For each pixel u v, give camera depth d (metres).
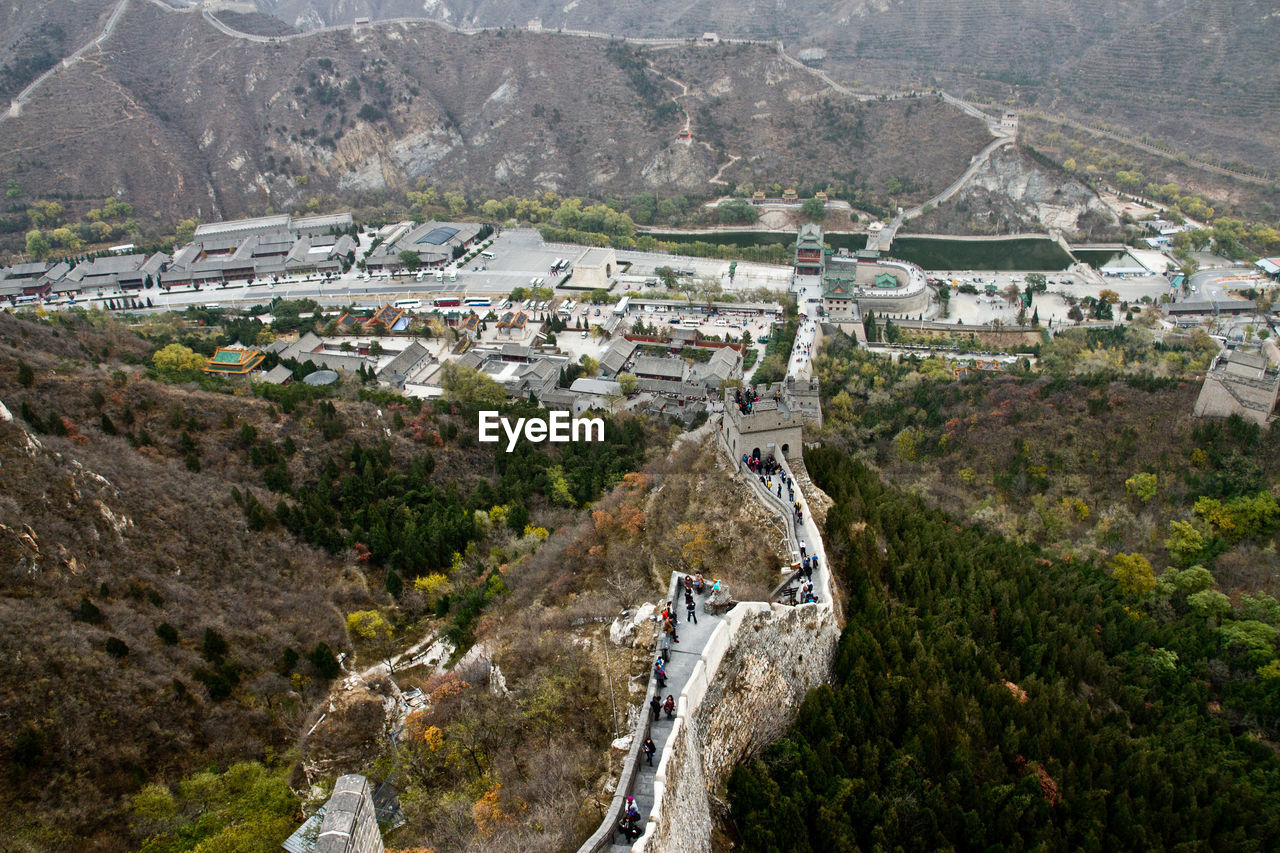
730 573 119.06
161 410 194.88
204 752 108.06
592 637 109.88
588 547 146.00
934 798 93.62
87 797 96.44
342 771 104.38
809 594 107.38
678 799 75.00
